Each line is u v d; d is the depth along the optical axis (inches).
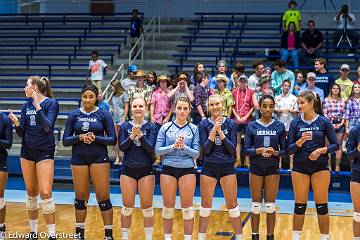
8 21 767.7
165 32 717.9
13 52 706.2
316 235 317.7
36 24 770.8
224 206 407.2
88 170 277.6
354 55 610.5
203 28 701.3
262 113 282.2
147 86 474.0
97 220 352.5
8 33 747.4
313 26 610.5
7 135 280.2
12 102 610.5
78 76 636.1
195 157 266.8
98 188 277.7
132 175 272.2
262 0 737.0
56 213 374.0
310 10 712.4
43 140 276.4
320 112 275.1
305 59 600.7
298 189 272.7
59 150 541.3
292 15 605.6
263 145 278.8
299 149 271.7
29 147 277.4
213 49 673.6
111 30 727.7
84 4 802.2
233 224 273.4
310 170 270.1
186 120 277.6
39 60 686.5
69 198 435.2
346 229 336.5
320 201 271.9
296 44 605.9
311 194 459.8
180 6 759.7
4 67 679.7
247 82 463.2
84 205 282.5
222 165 269.1
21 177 531.5
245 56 636.7
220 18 730.8
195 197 444.8
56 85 644.1
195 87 460.1
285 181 476.1
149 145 268.8
